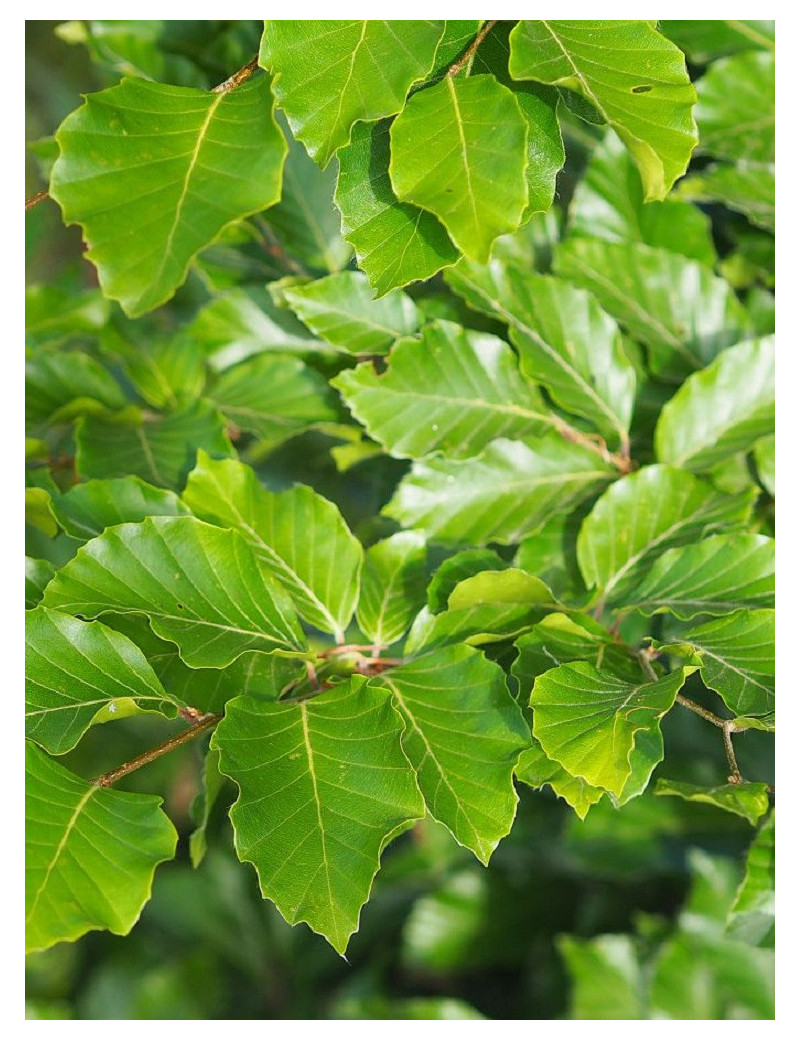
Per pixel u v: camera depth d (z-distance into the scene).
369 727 1.26
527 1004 2.55
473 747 1.29
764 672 1.37
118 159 1.18
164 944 2.92
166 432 1.79
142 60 2.06
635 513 1.64
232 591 1.42
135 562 1.41
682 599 1.54
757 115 1.86
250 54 2.02
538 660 1.40
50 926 1.15
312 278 1.93
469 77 1.22
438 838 2.53
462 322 1.81
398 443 1.67
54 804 1.23
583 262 1.87
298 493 1.56
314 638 1.88
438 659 1.37
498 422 1.71
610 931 2.44
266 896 1.14
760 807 1.31
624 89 1.20
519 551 1.72
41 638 1.33
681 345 1.88
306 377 1.89
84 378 1.96
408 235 1.23
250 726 1.27
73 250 3.64
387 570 1.58
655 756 1.22
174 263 1.14
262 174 1.16
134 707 1.30
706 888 2.14
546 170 1.25
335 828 1.18
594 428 1.79
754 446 1.72
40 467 1.87
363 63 1.18
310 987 2.80
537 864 2.45
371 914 2.70
